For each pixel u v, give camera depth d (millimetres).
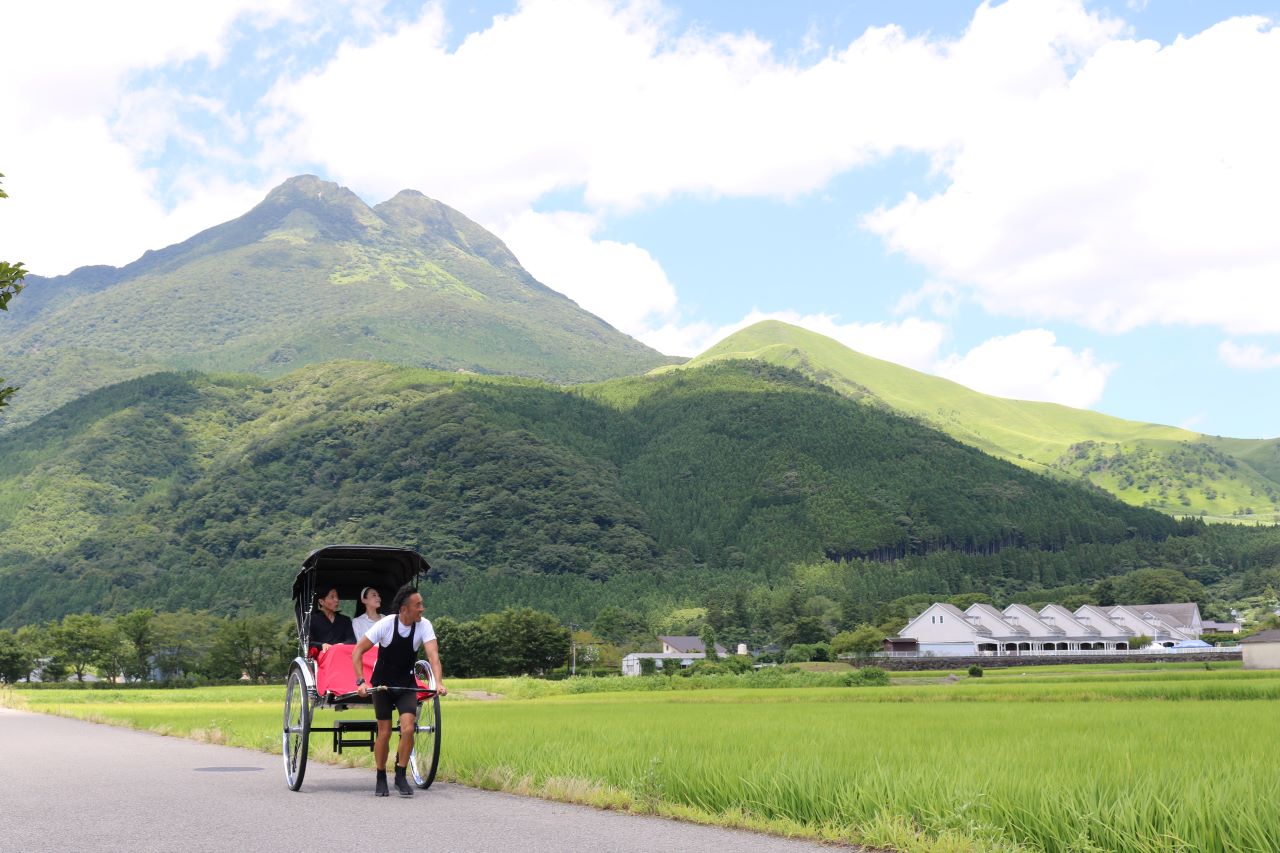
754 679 77688
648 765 13445
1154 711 33250
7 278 18469
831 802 10773
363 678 13570
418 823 10555
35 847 9000
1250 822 8398
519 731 23453
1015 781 11039
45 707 49469
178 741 25031
